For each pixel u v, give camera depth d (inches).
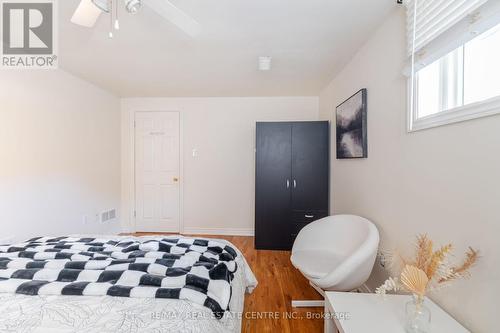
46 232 101.0
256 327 67.9
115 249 62.9
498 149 36.5
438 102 51.7
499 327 35.9
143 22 70.8
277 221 128.9
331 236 84.0
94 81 124.6
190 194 156.1
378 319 43.0
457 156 43.9
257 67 106.2
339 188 112.3
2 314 37.6
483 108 38.4
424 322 38.0
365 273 63.5
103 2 47.2
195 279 45.8
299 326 68.4
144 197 157.2
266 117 152.6
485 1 39.0
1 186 84.2
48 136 102.0
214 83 128.3
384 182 70.6
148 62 100.9
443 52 45.8
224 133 154.3
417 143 55.5
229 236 152.2
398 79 63.4
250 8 64.7
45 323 35.8
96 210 132.4
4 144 85.2
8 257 55.2
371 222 73.4
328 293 51.9
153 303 40.5
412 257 57.0
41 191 98.8
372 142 78.2
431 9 50.2
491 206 37.5
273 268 105.5
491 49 39.9
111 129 145.7
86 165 124.6
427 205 52.1
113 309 38.8
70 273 47.3
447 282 38.5
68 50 89.2
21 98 91.1
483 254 38.7
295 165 128.3
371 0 61.4
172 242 67.9
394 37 65.4
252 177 153.9
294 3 62.7
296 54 93.0
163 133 155.8
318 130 127.5
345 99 104.6
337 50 89.4
